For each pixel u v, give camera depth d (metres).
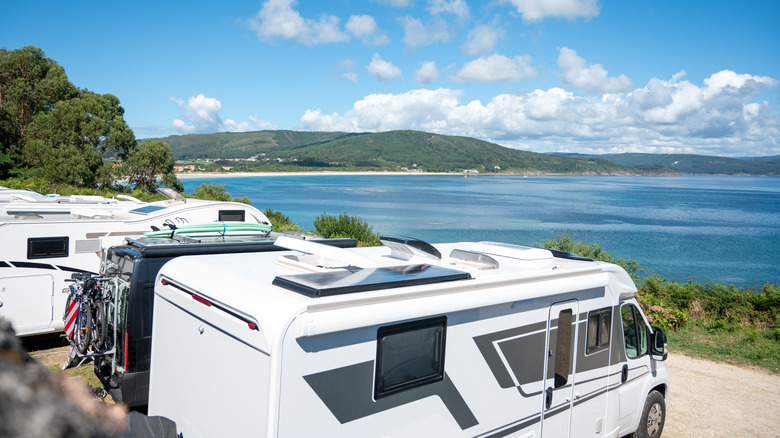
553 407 4.62
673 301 13.38
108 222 9.30
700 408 7.67
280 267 3.95
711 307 13.25
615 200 152.00
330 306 3.02
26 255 8.52
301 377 2.89
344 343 3.06
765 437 6.78
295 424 2.89
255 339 2.91
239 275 3.60
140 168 57.53
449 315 3.66
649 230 75.94
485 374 3.97
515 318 4.17
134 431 2.96
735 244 63.09
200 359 3.50
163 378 4.04
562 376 4.76
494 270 4.41
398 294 3.34
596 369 5.08
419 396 3.51
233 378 3.13
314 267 3.71
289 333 2.84
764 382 8.78
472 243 5.69
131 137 58.72
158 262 5.90
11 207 9.97
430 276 3.67
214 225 7.20
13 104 53.75
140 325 5.75
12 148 50.66
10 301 8.43
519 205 120.50
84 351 6.19
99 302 6.06
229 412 3.16
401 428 3.42
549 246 16.19
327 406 3.02
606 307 5.16
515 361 4.21
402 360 3.38
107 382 6.02
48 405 0.77
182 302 3.73
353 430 3.15
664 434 6.79
